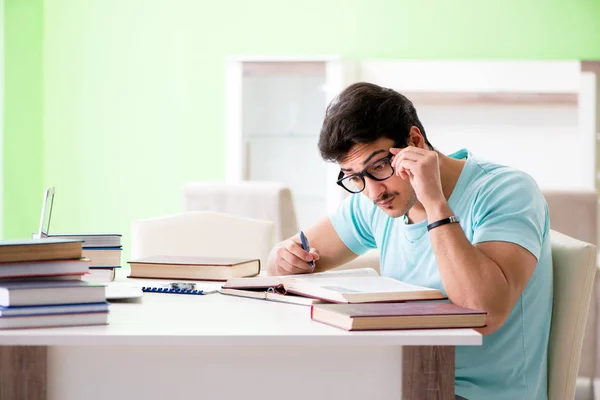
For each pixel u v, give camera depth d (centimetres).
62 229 599
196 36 597
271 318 146
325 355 135
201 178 599
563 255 183
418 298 153
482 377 173
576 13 589
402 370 133
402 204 173
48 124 594
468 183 181
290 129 573
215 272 203
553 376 181
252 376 135
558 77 567
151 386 135
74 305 136
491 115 588
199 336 129
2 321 133
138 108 598
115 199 599
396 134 170
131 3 596
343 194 534
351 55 595
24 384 132
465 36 593
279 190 374
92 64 596
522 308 174
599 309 371
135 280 204
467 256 158
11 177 553
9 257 140
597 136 567
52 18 593
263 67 564
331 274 194
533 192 176
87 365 134
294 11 596
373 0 593
